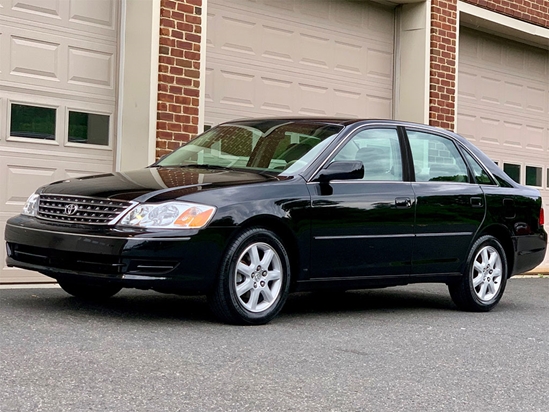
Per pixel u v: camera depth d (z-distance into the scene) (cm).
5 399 373
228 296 589
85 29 888
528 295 934
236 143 705
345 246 656
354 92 1179
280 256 617
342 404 403
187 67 923
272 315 614
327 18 1141
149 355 479
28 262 610
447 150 762
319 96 1133
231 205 589
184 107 921
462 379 473
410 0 1203
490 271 777
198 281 577
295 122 716
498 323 698
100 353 475
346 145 680
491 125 1393
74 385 404
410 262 704
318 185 645
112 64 910
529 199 819
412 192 707
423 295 875
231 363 475
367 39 1196
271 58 1070
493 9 1312
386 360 513
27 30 847
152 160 895
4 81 831
